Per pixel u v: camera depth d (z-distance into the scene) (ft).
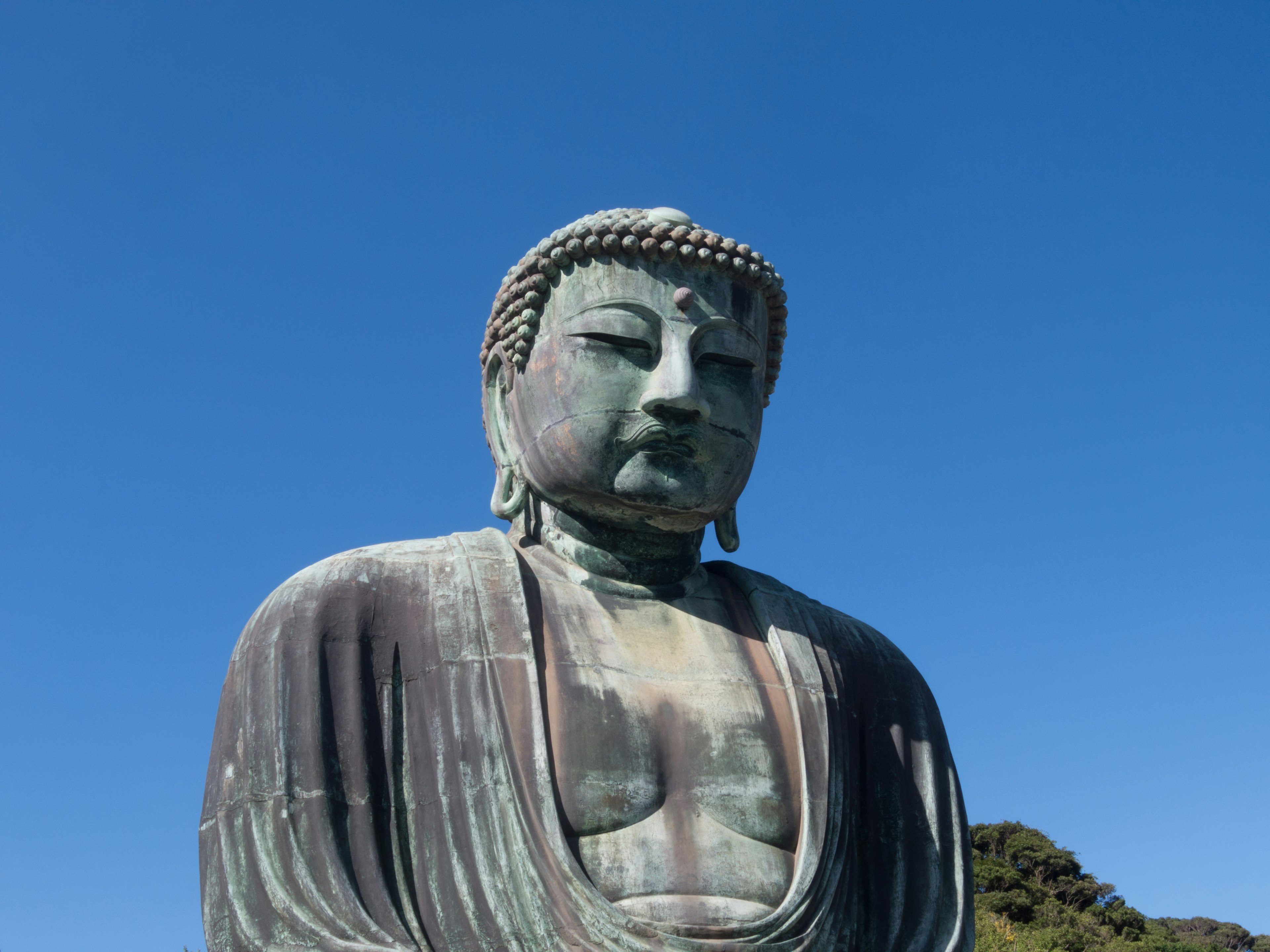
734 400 27.96
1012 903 144.97
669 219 27.96
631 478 27.09
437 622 25.39
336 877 23.02
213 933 23.41
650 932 21.98
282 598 25.71
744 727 25.48
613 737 24.41
